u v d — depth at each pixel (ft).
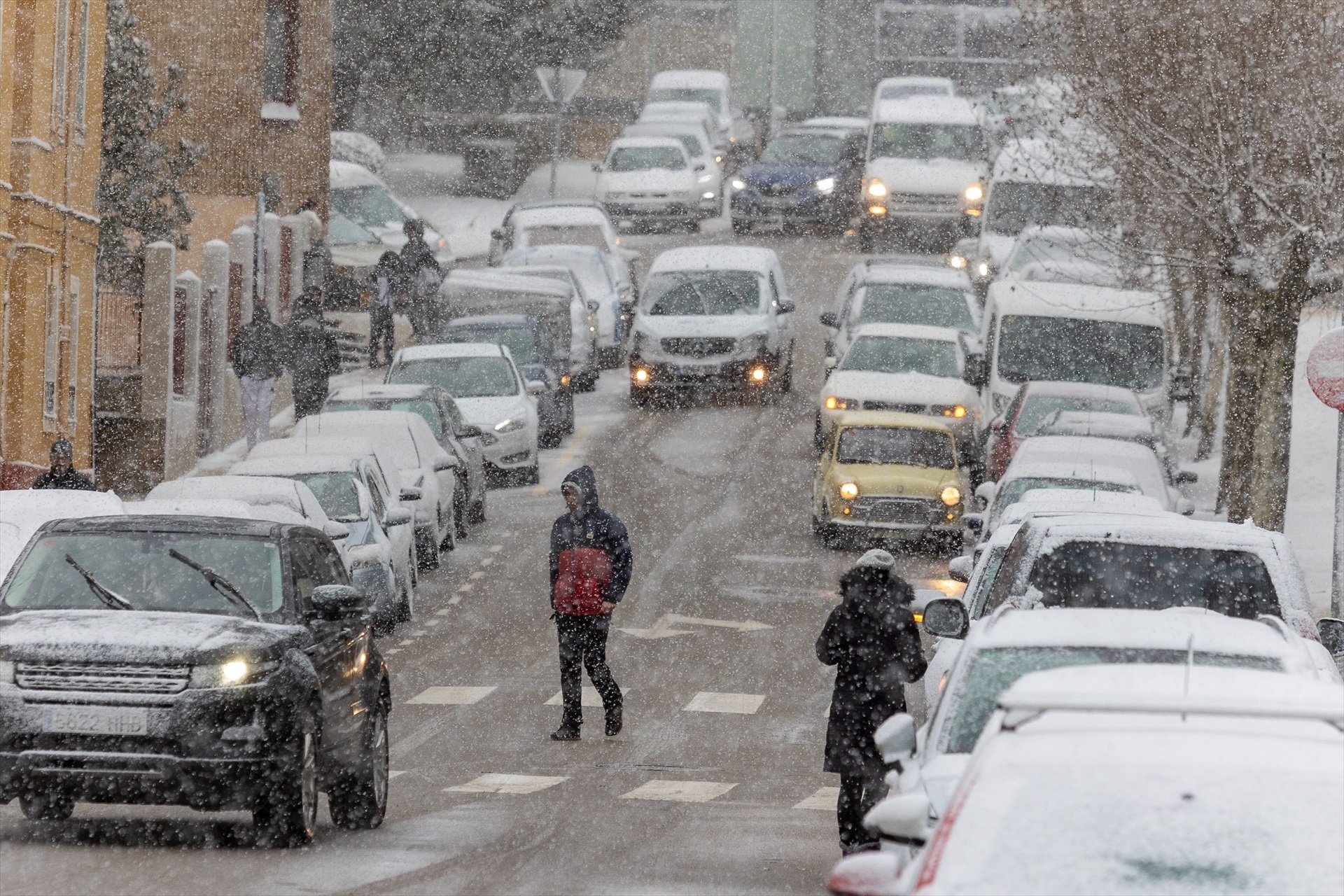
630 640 205.16
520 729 162.20
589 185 645.10
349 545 203.62
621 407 381.19
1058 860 48.06
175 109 398.42
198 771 103.76
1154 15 245.65
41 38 261.85
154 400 302.45
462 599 229.04
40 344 265.75
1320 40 240.12
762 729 163.43
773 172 545.85
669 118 621.72
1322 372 177.17
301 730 106.83
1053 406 278.67
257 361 313.94
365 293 429.79
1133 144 253.03
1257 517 232.73
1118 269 296.10
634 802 129.29
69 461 207.82
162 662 104.53
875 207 495.82
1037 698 53.06
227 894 93.15
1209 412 346.54
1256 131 238.27
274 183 435.94
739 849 111.34
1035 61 295.89
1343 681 124.36
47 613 108.78
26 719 103.81
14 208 258.37
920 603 156.87
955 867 48.29
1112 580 114.21
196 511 155.63
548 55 632.38
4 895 91.86
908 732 77.97
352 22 610.24
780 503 293.64
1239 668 69.67
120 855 103.91
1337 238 230.27
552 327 372.79
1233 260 236.02
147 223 353.72
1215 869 47.57
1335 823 48.16
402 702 174.09
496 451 304.30
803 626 213.66
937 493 263.70
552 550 157.89
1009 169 410.93
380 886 96.78
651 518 281.54
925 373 330.13
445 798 130.93
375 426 257.34
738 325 375.25
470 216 593.01
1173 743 50.90
